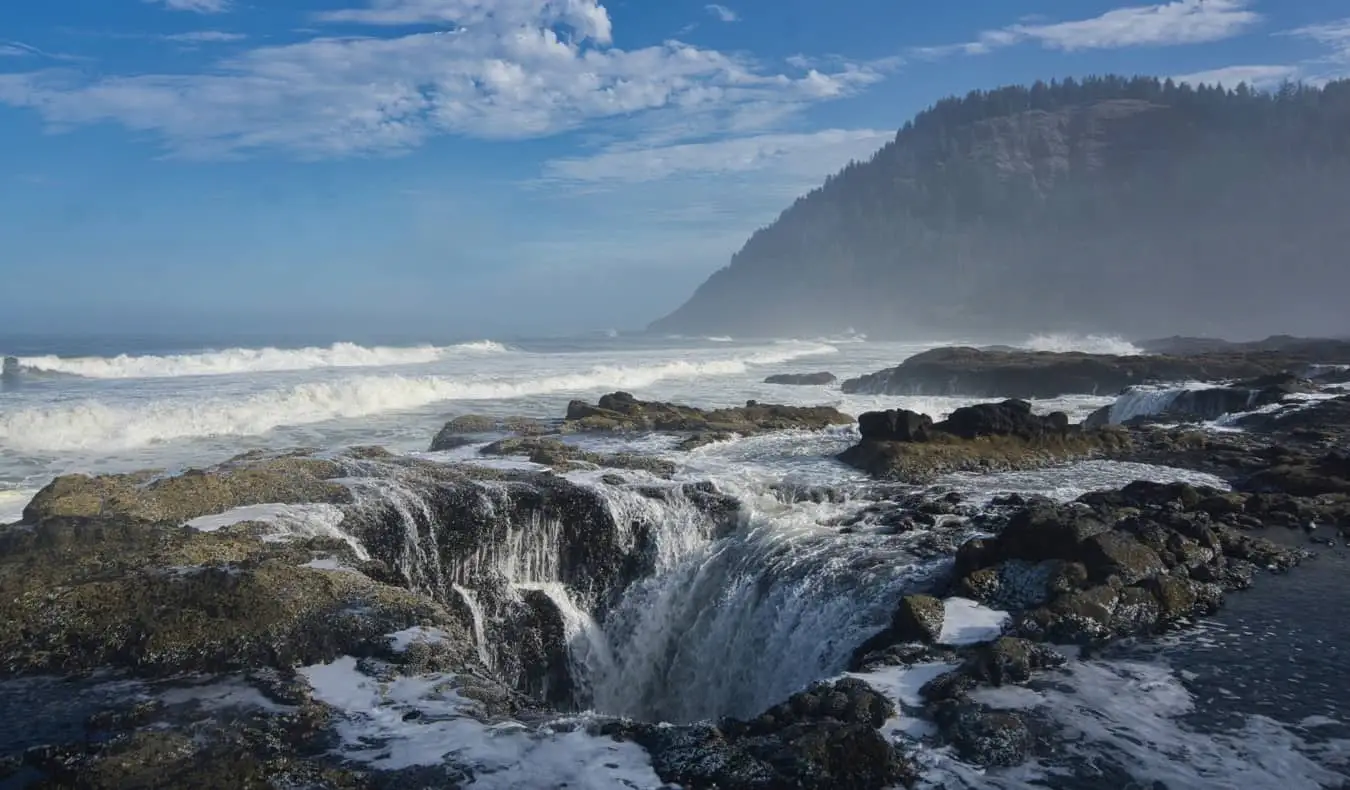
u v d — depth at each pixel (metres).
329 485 13.89
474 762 7.18
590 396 34.56
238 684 8.59
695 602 13.38
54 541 10.91
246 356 41.94
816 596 11.62
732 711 12.09
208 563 10.72
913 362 40.81
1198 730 7.48
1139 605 9.73
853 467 17.50
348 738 7.61
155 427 23.77
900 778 6.79
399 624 9.79
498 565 13.68
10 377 35.00
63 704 8.23
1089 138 183.38
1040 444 18.69
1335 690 8.16
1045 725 7.56
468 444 20.17
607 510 14.02
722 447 19.69
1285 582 10.94
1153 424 24.48
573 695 13.02
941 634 9.52
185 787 6.70
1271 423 22.05
